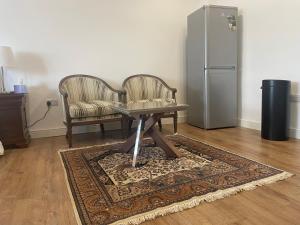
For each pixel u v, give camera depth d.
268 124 3.16
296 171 2.15
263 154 2.61
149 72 4.24
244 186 1.88
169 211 1.57
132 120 3.61
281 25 3.32
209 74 3.80
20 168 2.39
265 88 3.15
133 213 1.56
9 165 2.47
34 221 1.52
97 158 2.61
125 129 3.66
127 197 1.77
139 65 4.16
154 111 2.43
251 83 3.85
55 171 2.30
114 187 1.93
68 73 3.75
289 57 3.26
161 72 4.32
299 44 3.13
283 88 3.03
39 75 3.61
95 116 3.16
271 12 3.44
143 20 4.10
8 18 3.39
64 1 3.62
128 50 4.06
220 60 3.84
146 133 2.64
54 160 2.60
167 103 2.92
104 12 3.85
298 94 3.18
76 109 3.04
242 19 3.89
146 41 4.16
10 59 3.14
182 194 1.79
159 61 4.29
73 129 3.82
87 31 3.79
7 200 1.78
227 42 3.84
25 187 1.98
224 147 2.90
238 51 4.01
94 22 3.81
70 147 3.06
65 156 2.70
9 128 3.01
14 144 3.05
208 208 1.61
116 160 2.54
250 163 2.34
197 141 3.19
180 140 3.25
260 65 3.68
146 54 4.18
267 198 1.71
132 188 1.90
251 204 1.65
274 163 2.35
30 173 2.26
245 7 3.82
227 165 2.31
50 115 3.70
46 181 2.09
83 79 3.67
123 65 4.05
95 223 1.46
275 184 1.92
